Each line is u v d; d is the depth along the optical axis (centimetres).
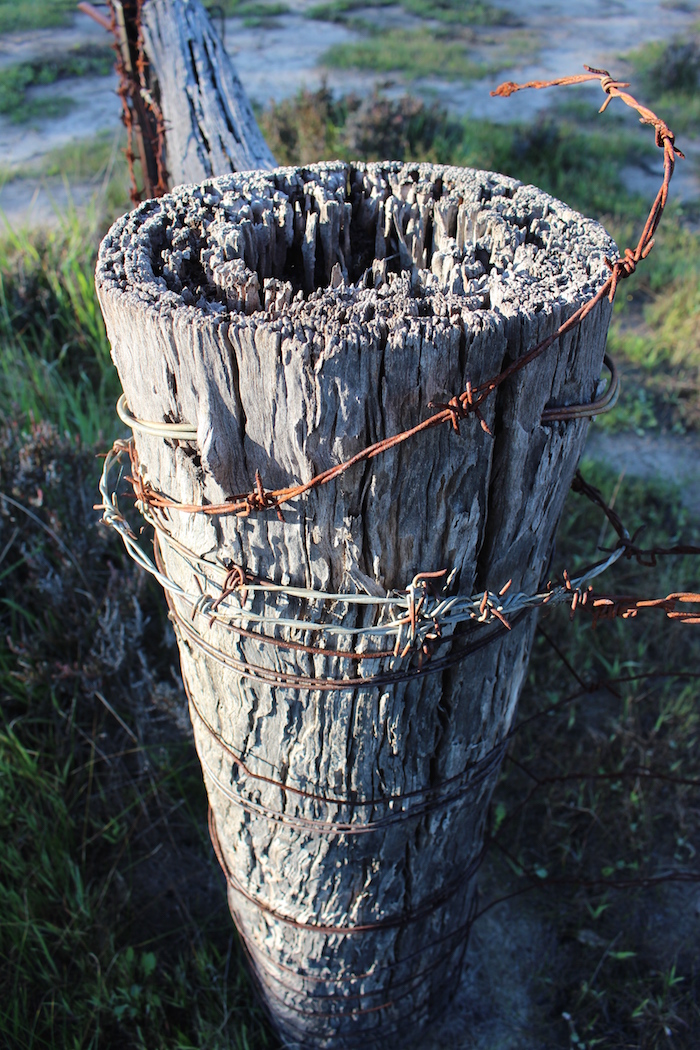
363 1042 227
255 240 153
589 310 113
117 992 235
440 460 123
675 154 109
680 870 283
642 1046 240
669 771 301
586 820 289
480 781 182
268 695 155
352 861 179
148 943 252
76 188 732
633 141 859
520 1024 246
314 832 174
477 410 114
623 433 483
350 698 151
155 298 119
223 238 143
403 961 205
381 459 120
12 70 1017
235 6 1305
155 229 144
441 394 115
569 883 265
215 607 143
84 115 920
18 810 265
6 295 479
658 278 607
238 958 249
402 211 162
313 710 154
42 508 329
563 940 265
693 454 469
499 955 261
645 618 356
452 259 148
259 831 183
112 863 270
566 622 343
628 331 560
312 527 127
